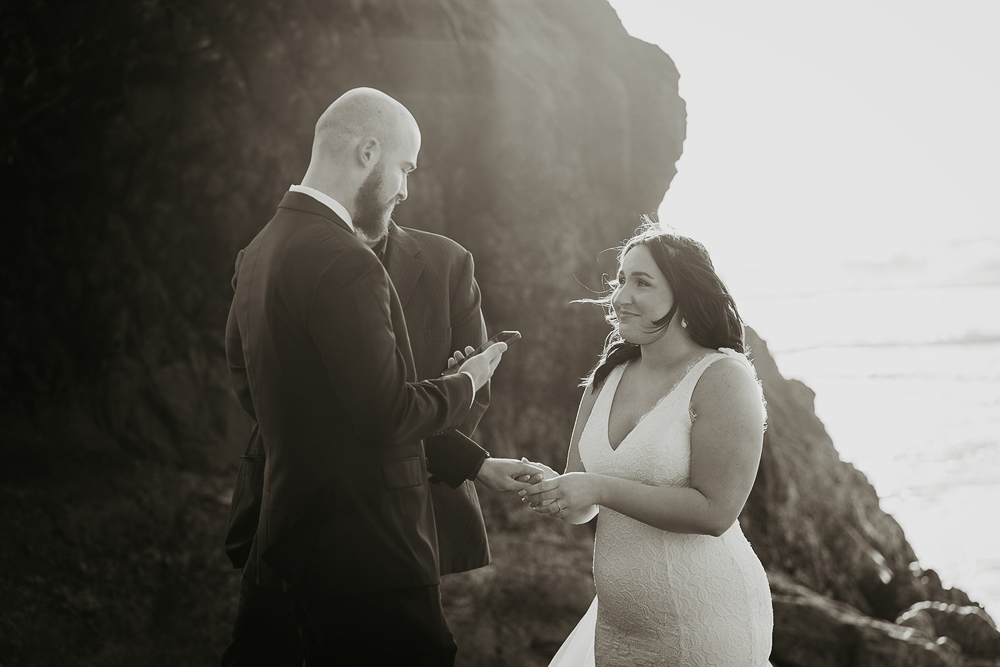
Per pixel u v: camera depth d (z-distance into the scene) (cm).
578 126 719
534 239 675
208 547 548
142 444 616
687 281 226
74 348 629
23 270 632
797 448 825
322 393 205
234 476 619
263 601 250
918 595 747
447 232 668
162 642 488
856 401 2416
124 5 638
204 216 638
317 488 206
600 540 243
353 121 215
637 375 245
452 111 668
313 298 199
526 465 232
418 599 215
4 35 651
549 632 505
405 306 255
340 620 209
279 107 641
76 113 633
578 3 776
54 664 461
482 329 277
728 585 228
